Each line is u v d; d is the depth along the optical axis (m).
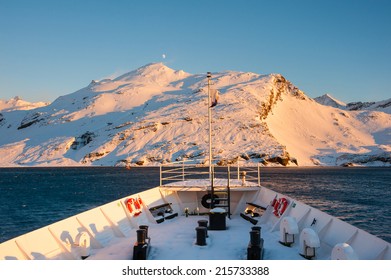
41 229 13.10
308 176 158.75
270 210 18.72
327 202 69.94
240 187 21.30
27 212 58.00
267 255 13.78
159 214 20.03
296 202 16.91
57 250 12.97
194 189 21.48
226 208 21.72
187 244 15.33
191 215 21.50
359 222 49.22
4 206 64.94
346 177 153.38
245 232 17.16
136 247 13.37
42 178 149.25
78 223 15.01
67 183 120.50
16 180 137.25
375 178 147.50
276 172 193.12
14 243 11.85
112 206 17.50
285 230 14.74
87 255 13.59
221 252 14.29
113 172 195.38
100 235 15.59
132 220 17.97
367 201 71.50
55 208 62.31
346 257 10.52
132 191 92.38
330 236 13.79
